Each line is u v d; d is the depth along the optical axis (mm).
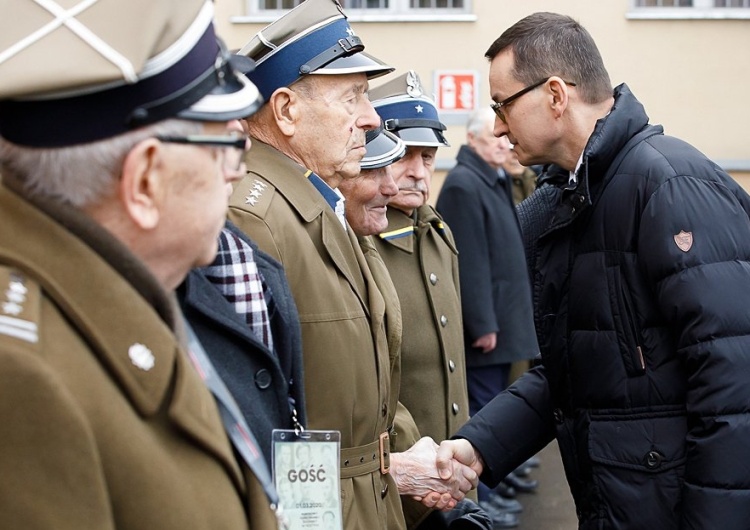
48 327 1203
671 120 9844
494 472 3016
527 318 5469
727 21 9758
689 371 2383
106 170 1278
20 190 1276
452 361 3533
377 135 2842
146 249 1353
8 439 1112
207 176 1366
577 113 2660
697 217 2389
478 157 5410
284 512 1771
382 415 2385
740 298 2340
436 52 9680
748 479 2314
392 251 3494
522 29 2723
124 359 1257
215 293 1725
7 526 1108
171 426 1301
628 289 2488
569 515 5484
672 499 2455
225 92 1384
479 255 5211
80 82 1213
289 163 2357
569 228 2617
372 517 2270
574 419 2656
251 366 1745
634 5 9781
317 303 2195
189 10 1343
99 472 1169
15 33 1253
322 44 2393
